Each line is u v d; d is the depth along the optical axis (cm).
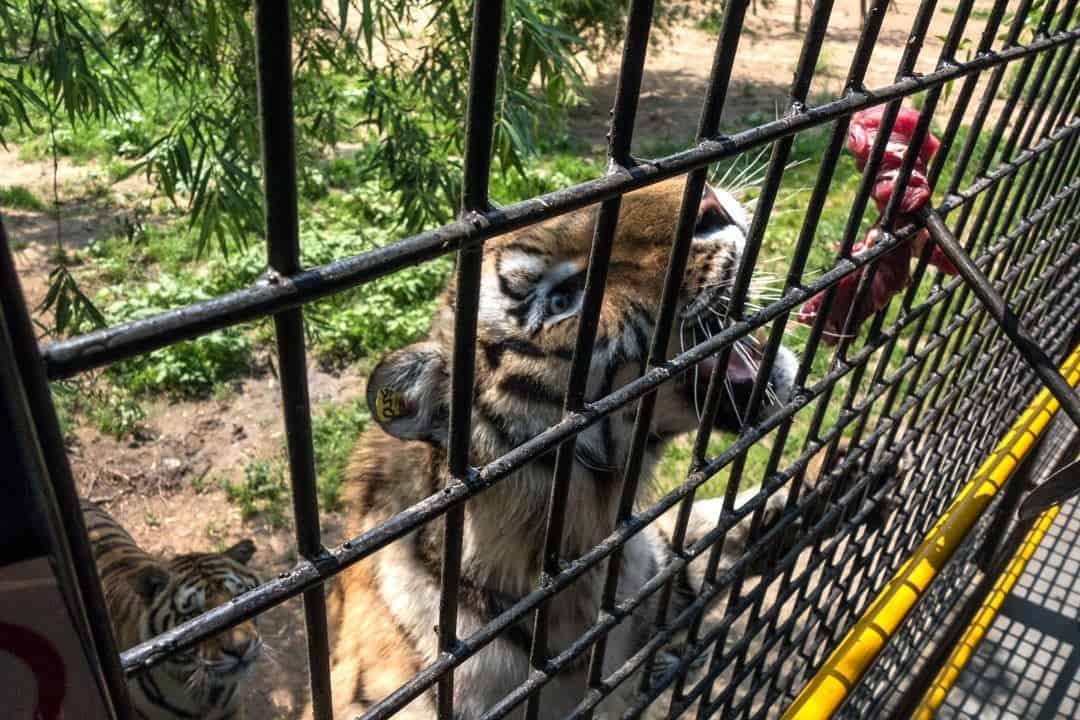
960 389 107
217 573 191
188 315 29
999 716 159
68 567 28
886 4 52
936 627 148
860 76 54
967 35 370
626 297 98
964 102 70
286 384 33
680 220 47
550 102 171
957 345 103
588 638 56
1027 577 185
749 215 113
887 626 87
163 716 185
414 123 188
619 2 508
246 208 162
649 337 100
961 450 127
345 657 103
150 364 298
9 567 26
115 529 218
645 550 116
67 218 417
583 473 100
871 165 62
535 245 97
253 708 204
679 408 105
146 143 494
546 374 96
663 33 714
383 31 182
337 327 316
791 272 60
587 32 553
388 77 197
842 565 97
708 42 820
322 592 39
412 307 339
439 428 92
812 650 103
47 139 500
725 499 67
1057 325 153
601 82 686
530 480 95
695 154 43
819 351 277
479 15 32
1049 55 83
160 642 33
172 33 171
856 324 75
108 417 276
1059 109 96
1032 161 93
